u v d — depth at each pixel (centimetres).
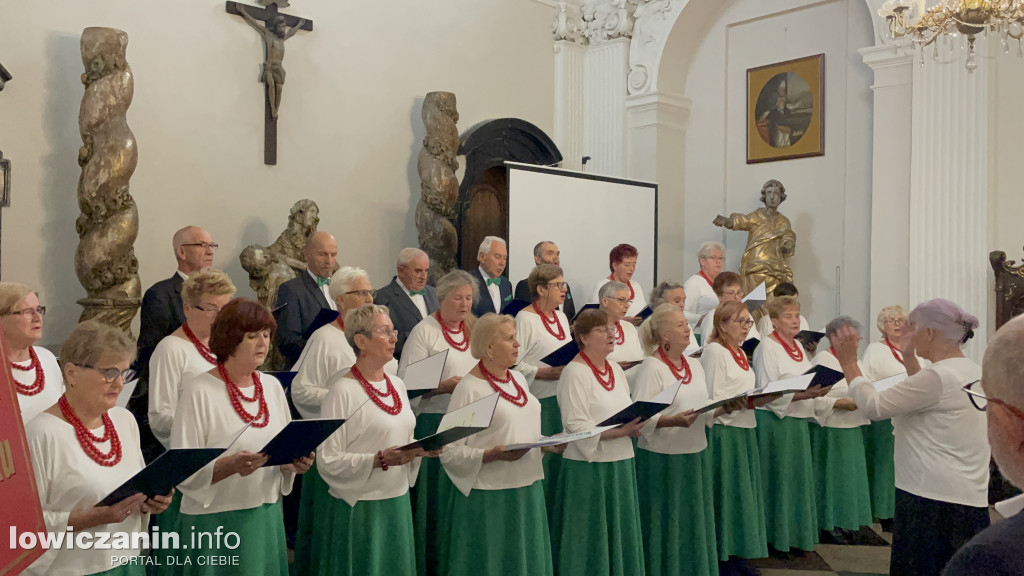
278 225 698
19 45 569
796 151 858
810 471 504
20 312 313
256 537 288
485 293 600
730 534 459
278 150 698
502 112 873
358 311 332
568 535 385
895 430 350
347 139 742
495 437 347
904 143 735
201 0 655
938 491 326
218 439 283
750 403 442
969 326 331
